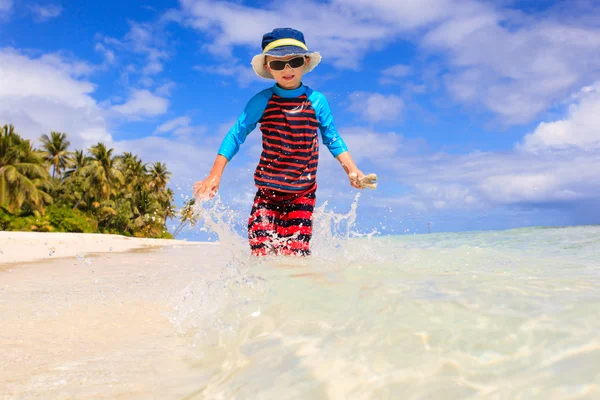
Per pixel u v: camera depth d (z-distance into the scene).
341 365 0.94
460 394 0.76
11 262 4.52
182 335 1.46
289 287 1.53
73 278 3.05
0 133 26.47
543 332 0.91
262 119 3.04
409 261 2.55
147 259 5.03
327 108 3.14
